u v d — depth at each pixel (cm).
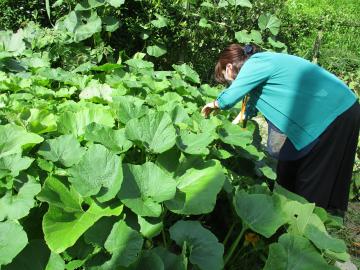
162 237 219
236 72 292
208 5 520
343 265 297
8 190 193
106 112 259
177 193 204
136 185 198
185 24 521
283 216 214
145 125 228
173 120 269
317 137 275
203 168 219
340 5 1018
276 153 297
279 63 271
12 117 252
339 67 663
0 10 503
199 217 241
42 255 180
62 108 286
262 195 223
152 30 510
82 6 455
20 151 209
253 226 206
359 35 743
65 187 196
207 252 191
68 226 180
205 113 300
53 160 212
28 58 403
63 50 443
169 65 554
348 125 276
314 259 196
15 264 176
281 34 624
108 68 390
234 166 287
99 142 221
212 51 560
